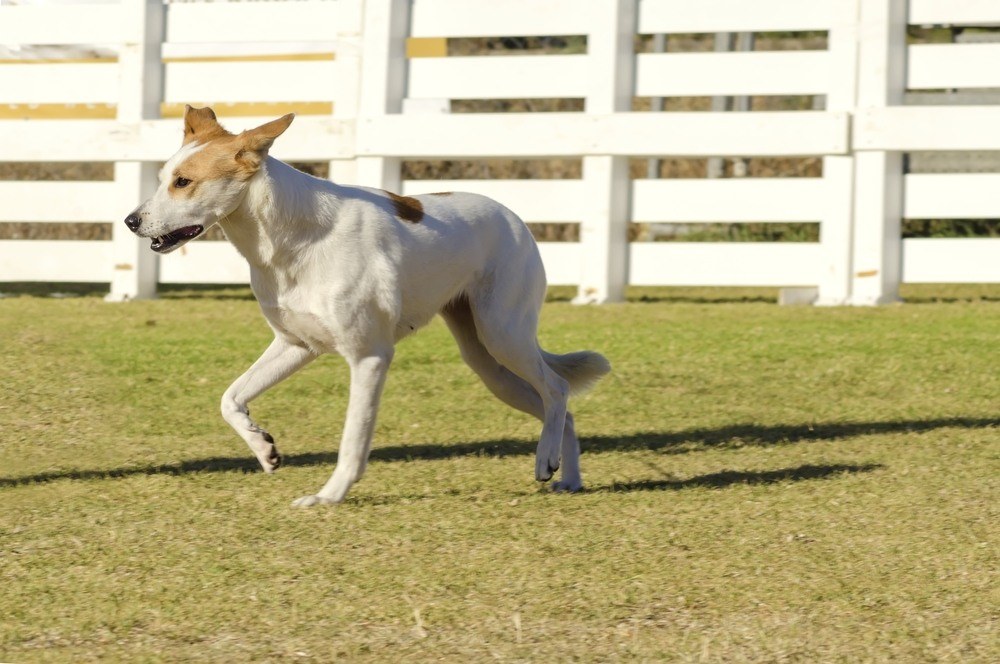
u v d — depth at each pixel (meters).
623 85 18.06
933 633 6.07
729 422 11.33
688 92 17.95
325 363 13.75
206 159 8.12
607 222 18.00
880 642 5.97
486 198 9.17
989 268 17.45
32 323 16.20
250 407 11.91
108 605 6.45
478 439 10.75
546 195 18.41
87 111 20.92
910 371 13.08
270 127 8.14
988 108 16.94
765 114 17.52
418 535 7.67
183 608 6.42
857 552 7.32
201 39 19.52
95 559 7.21
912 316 16.22
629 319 16.36
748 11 17.67
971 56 17.23
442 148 18.39
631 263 18.36
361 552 7.33
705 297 19.31
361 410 8.48
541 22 18.22
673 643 5.96
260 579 6.85
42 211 19.62
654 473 9.53
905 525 7.86
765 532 7.73
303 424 11.29
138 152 19.25
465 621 6.25
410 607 6.43
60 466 9.74
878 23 17.23
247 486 9.02
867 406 11.84
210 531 7.77
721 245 18.03
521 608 6.43
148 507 8.41
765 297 19.19
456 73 18.56
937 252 17.58
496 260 8.99
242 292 20.73
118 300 19.12
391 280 8.40
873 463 9.70
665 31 17.97
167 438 10.73
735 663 5.75
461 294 9.03
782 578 6.87
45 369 13.25
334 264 8.30
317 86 19.12
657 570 7.00
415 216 8.66
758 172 23.89
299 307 8.39
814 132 17.38
